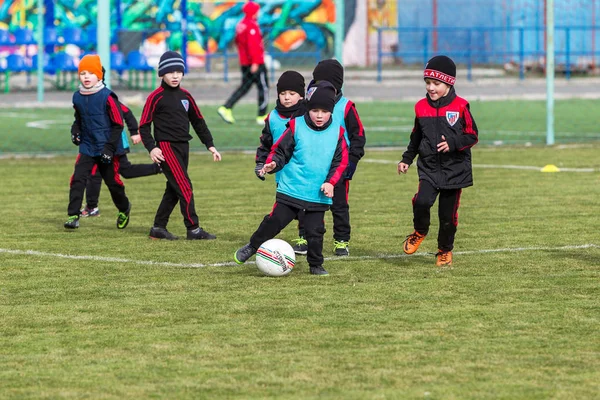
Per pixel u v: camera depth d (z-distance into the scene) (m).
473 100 73.81
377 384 11.91
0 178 33.12
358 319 14.92
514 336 13.93
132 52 75.50
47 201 28.28
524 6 90.31
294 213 18.14
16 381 12.13
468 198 28.09
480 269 18.62
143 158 38.31
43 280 17.91
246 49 52.31
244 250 18.44
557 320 14.77
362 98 74.06
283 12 89.44
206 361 12.88
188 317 15.13
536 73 92.25
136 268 19.00
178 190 22.09
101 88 23.27
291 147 17.77
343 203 20.12
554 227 23.22
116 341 13.84
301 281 17.67
